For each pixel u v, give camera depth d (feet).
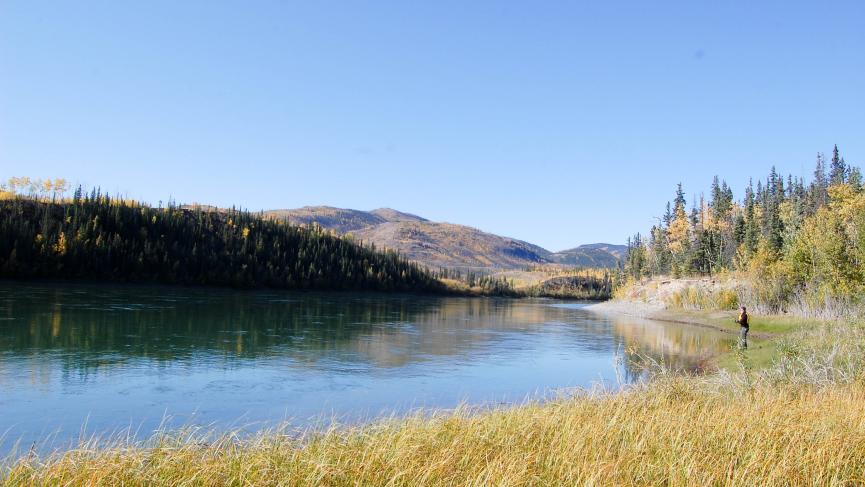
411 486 27.66
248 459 30.78
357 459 31.60
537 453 32.48
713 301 272.72
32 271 334.24
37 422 67.67
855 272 162.30
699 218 470.39
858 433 35.14
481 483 27.35
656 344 163.73
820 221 194.90
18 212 400.26
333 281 524.52
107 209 448.24
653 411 44.37
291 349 138.72
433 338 178.70
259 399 84.02
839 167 392.47
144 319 185.98
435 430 38.86
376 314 281.54
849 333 75.56
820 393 50.21
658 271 460.14
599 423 38.70
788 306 201.67
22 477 28.19
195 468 29.01
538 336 194.80
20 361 106.22
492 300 617.62
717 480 28.78
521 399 86.12
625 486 27.84
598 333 206.69
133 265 389.39
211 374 102.73
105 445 39.78
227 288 427.33
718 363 112.16
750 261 242.99
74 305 217.56
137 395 84.17
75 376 95.66
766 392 49.93
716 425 37.40
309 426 49.44
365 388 94.43
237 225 550.77
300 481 28.04
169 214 496.23
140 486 27.35
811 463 30.63
